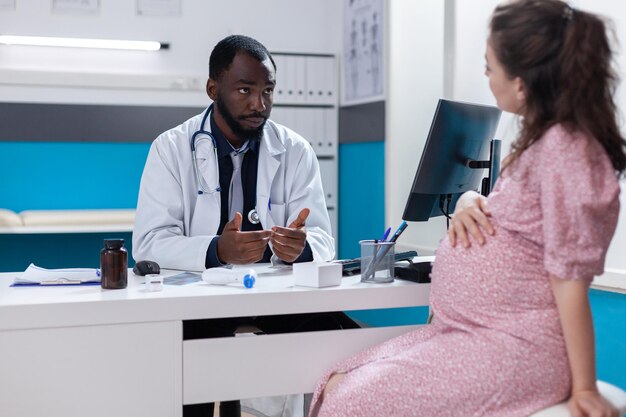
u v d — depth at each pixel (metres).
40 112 3.51
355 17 3.46
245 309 1.24
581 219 0.97
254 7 3.78
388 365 1.13
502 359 1.04
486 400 1.04
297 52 3.71
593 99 1.00
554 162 1.00
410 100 3.03
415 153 3.06
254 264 1.66
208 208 1.75
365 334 1.31
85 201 3.60
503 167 1.10
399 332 1.33
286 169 1.87
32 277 1.37
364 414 1.11
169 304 1.20
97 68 3.60
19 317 1.14
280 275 1.48
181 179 1.76
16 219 3.13
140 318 1.19
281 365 1.27
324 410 1.15
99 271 1.42
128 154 3.64
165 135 1.82
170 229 1.70
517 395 1.03
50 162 3.54
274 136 1.86
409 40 3.02
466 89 2.52
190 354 1.22
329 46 3.87
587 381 0.98
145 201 1.74
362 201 3.46
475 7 2.52
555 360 1.03
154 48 3.62
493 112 1.65
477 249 1.10
